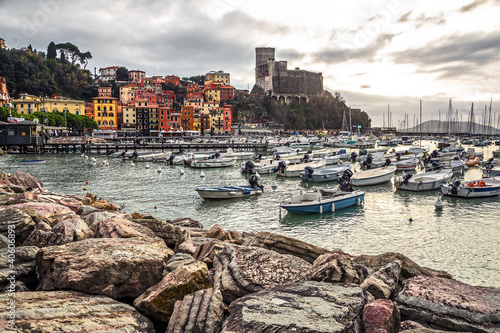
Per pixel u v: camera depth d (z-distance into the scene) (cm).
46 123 12606
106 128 17825
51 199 2169
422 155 8606
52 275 885
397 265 1001
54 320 691
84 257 919
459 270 1997
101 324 707
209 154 8512
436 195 4138
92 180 5369
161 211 3431
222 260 1039
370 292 856
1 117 10475
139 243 1076
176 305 764
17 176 3183
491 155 9788
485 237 2564
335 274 916
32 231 1241
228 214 3322
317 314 688
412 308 820
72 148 10781
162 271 956
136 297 904
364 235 2642
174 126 18925
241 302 758
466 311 766
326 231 2755
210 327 695
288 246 1339
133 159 8181
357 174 5094
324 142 14112
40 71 18025
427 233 2673
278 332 631
